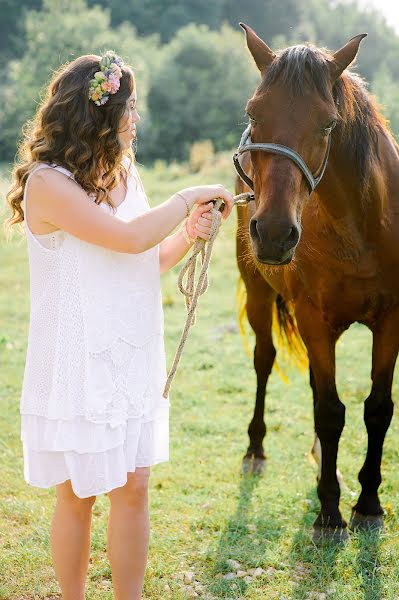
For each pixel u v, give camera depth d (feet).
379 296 10.30
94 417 6.82
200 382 18.44
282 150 7.77
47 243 7.04
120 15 203.21
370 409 10.59
